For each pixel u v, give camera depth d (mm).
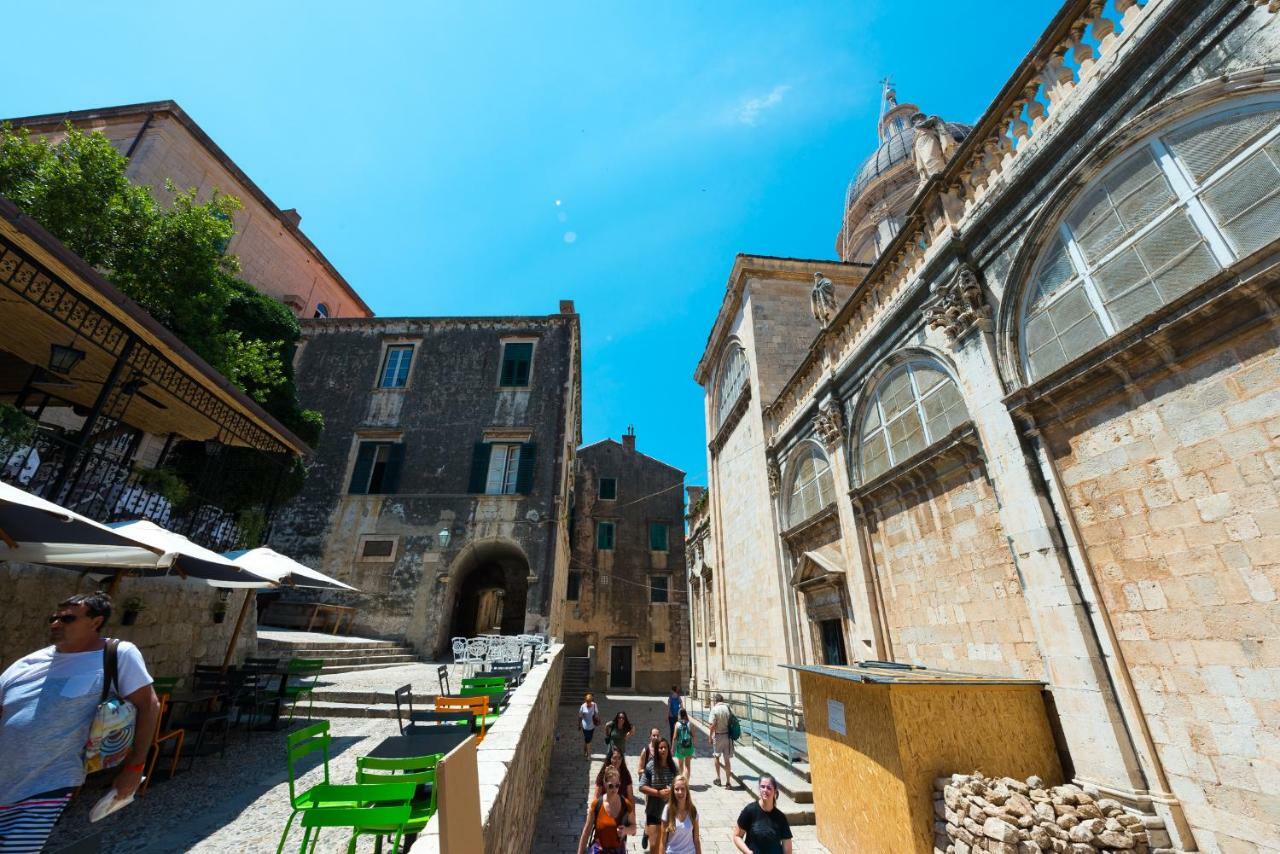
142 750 2785
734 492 19156
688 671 29500
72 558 5480
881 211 24922
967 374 7512
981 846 4891
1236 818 4324
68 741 2594
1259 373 4453
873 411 10391
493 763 3908
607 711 21031
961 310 7652
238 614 10648
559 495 19391
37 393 10219
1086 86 6281
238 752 6707
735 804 8953
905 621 8812
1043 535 6094
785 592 13711
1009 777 5652
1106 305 5906
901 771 5676
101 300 6566
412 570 18188
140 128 16891
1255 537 4379
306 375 21625
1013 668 6590
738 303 19406
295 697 8391
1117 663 5340
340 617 17281
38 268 6141
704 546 23953
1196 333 4887
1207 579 4691
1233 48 4887
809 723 8016
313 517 19000
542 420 20750
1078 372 5867
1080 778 5496
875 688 6250
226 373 12250
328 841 4316
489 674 9633
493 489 19531
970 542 7457
